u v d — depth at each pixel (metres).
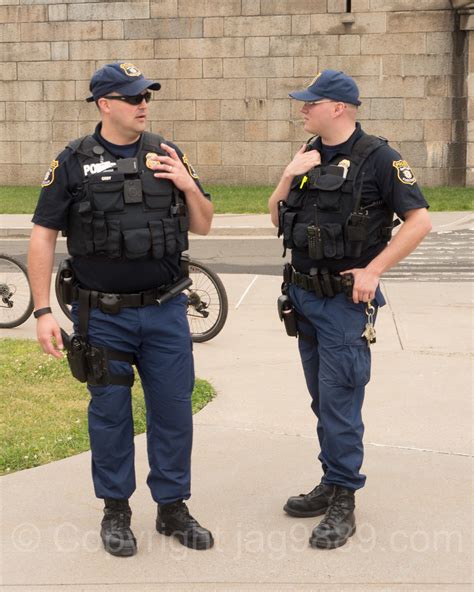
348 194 3.72
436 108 19.48
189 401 3.74
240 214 16.48
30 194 19.69
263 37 19.89
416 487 4.27
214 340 7.43
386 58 19.48
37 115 20.97
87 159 3.59
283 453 4.73
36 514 4.00
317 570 3.49
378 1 19.34
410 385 5.97
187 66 20.25
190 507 4.07
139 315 3.63
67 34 20.55
